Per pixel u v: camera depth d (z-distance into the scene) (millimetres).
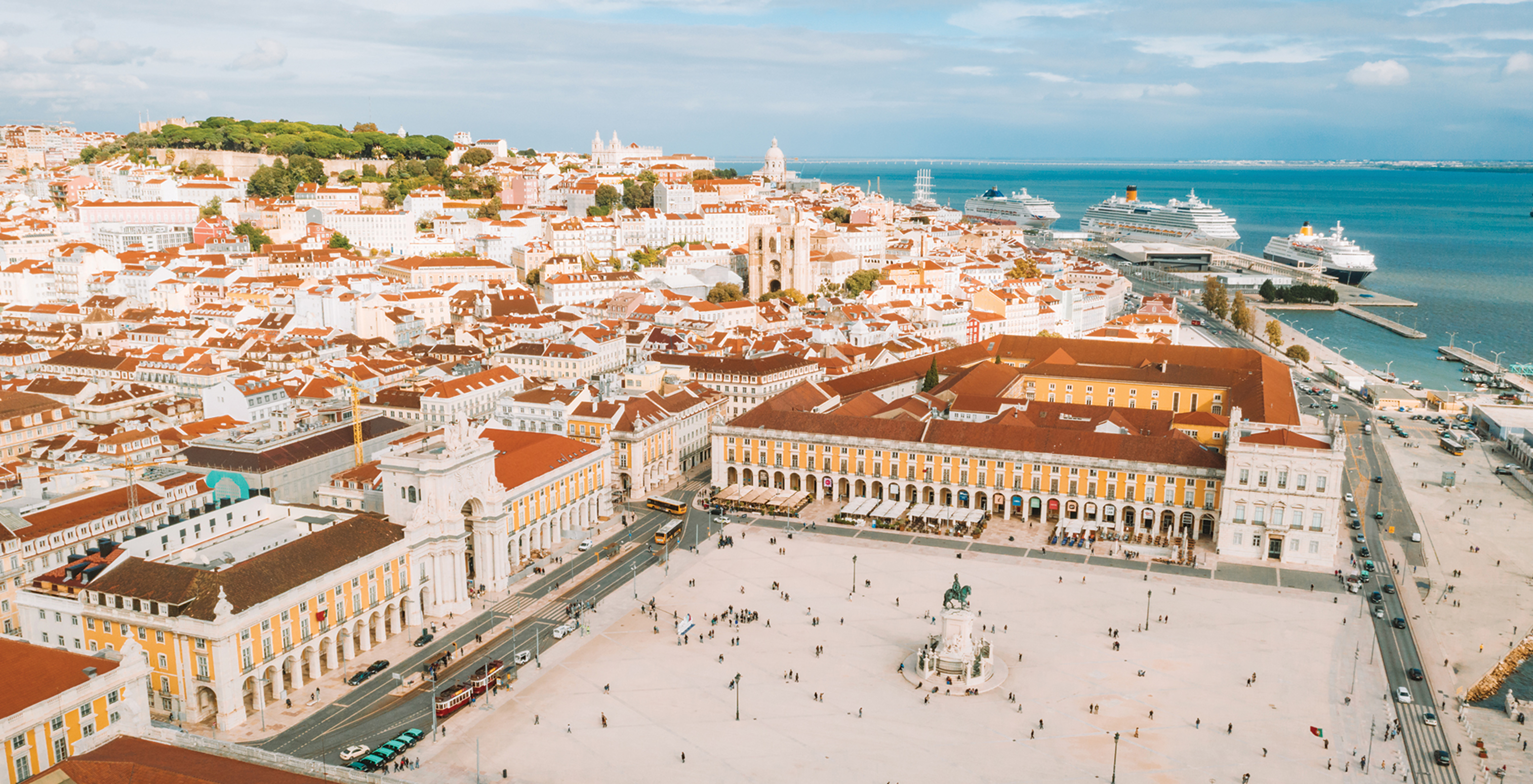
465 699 155750
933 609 190625
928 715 153625
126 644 131500
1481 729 152125
